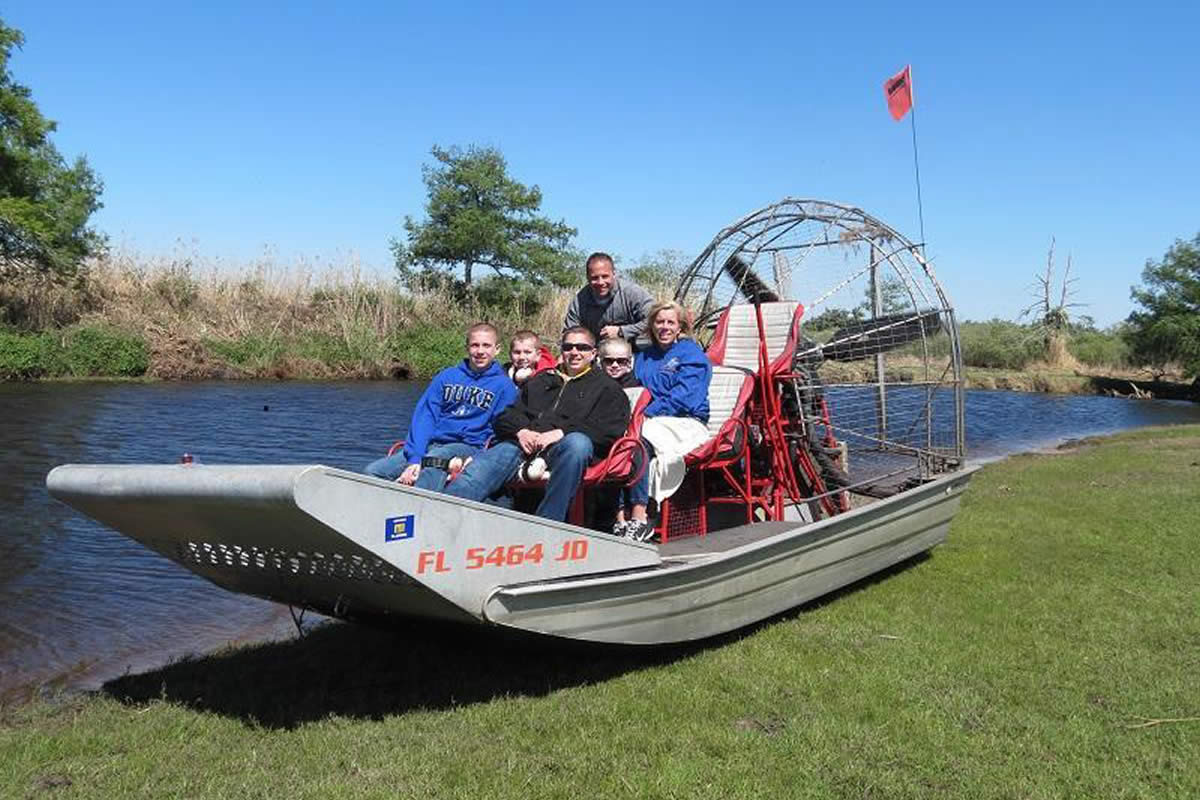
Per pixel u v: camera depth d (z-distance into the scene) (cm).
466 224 3825
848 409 900
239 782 402
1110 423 2722
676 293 966
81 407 1884
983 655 580
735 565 585
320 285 3291
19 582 776
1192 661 572
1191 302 4266
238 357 2806
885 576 783
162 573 820
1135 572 788
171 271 3114
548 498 539
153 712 490
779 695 514
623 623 524
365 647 597
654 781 404
